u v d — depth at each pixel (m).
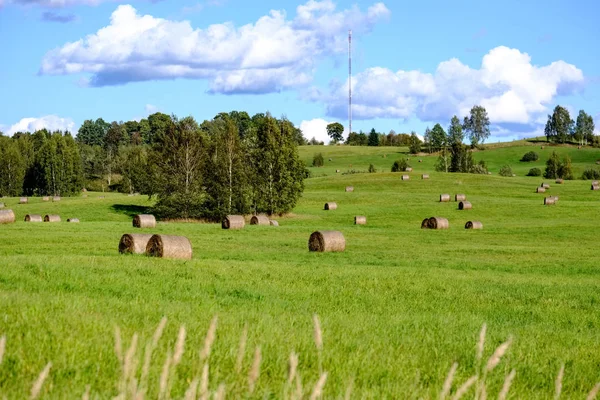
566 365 13.09
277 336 11.65
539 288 29.52
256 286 24.19
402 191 147.88
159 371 8.15
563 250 55.44
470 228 80.62
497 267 41.62
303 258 44.06
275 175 108.69
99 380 7.89
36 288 18.88
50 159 186.88
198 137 109.25
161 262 30.92
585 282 33.72
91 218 110.56
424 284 28.36
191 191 107.12
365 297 23.48
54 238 52.44
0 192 193.62
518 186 152.38
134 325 11.48
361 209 116.38
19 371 8.01
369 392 8.64
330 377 9.13
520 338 16.05
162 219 107.56
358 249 53.44
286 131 111.38
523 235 72.31
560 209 110.94
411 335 14.85
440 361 11.77
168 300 18.17
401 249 54.53
